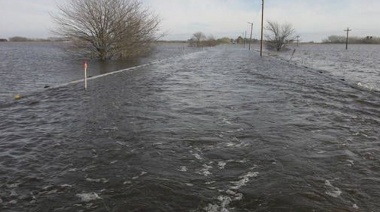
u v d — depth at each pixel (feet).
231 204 20.99
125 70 93.25
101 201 21.36
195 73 88.17
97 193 22.30
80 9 121.70
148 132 34.53
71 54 151.53
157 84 66.85
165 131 34.88
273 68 103.45
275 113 42.78
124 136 33.27
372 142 32.17
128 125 36.99
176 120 39.09
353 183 23.65
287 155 28.50
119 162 27.12
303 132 34.94
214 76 81.56
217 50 263.29
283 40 277.23
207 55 180.96
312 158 27.99
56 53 185.26
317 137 33.40
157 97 52.75
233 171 25.48
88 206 20.80
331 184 23.47
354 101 51.03
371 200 21.40
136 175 24.79
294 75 84.28
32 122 38.47
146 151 29.37
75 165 26.61
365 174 25.08
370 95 55.93
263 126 36.88
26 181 23.93
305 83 69.56
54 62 122.01
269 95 55.21
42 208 20.63
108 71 92.84
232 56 171.53
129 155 28.50
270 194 22.06
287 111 43.96
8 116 41.24
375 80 79.25
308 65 120.98
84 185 23.35
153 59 138.10
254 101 50.08
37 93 56.54
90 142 31.63
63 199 21.61
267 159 27.66
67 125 37.11
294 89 61.62
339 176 24.70
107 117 40.34
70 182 23.79
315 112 43.62
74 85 65.16
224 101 49.98
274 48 278.87
